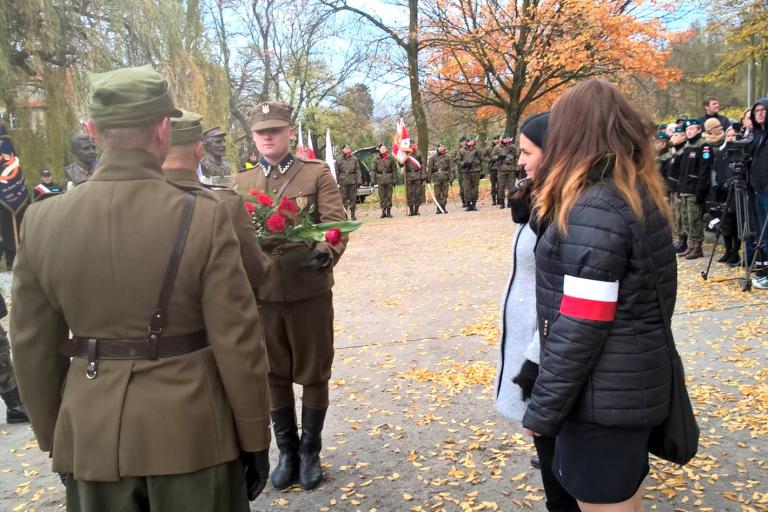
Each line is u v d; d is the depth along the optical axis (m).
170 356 1.60
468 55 21.20
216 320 1.60
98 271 1.57
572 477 1.79
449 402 4.06
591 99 1.72
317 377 3.09
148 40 13.23
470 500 2.90
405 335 5.68
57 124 12.23
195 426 1.59
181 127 2.13
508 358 2.37
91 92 1.61
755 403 3.65
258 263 2.17
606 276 1.60
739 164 6.27
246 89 31.00
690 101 28.89
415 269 8.98
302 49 28.27
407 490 3.04
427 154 22.45
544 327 1.80
